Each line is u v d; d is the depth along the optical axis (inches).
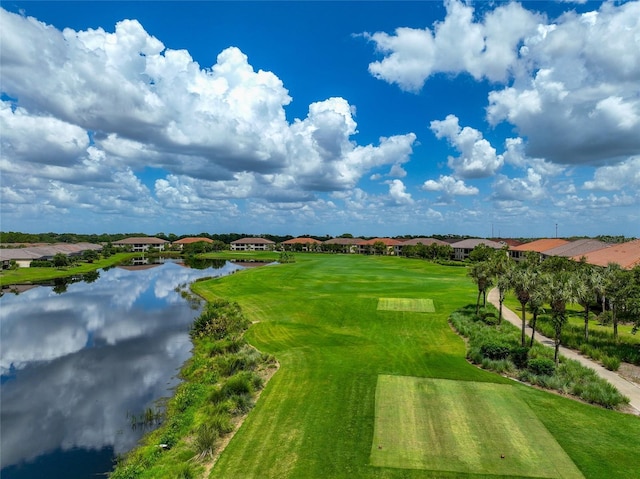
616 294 1504.7
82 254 6397.6
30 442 957.2
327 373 1248.2
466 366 1306.6
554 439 843.4
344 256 6796.3
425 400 1034.7
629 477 719.7
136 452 893.2
